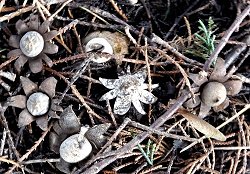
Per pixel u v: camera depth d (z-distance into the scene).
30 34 0.15
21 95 0.15
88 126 0.15
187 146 0.16
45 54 0.16
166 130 0.16
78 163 0.16
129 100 0.16
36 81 0.16
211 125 0.16
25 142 0.16
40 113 0.15
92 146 0.16
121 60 0.16
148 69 0.16
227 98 0.16
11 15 0.16
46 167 0.16
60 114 0.16
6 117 0.16
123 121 0.16
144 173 0.16
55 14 0.16
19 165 0.15
